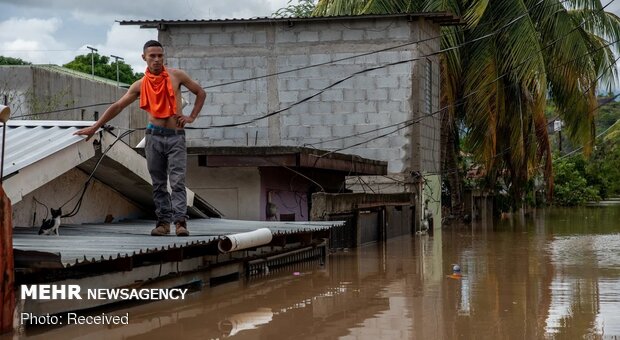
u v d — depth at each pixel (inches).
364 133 895.1
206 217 569.9
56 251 314.3
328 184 800.3
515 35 1008.9
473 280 483.8
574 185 2074.3
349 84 900.0
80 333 305.3
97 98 866.8
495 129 1025.5
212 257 446.0
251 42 914.1
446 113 1074.1
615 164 2600.9
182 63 924.0
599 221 1246.3
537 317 355.9
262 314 359.3
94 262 309.4
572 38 1062.4
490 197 1352.1
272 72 911.7
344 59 852.6
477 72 1025.5
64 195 454.6
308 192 743.1
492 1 1027.3
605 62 1158.3
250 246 428.5
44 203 438.0
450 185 1161.4
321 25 903.1
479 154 1044.5
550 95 1129.4
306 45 906.1
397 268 547.5
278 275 502.0
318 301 397.7
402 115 892.0
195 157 645.9
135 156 465.1
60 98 783.1
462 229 1029.8
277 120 912.3
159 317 345.4
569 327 332.8
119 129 526.6
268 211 649.6
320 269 539.8
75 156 407.2
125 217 519.2
